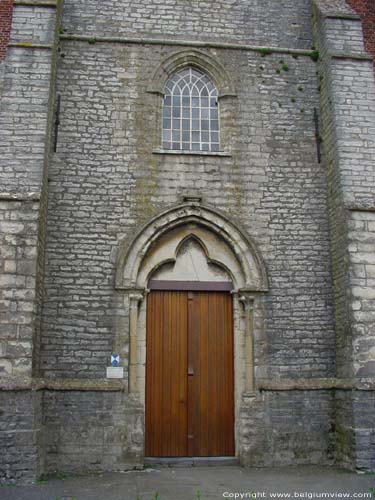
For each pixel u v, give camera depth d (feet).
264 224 40.42
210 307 40.04
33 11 39.70
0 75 39.58
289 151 42.04
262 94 42.96
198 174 40.70
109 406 35.96
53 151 39.55
